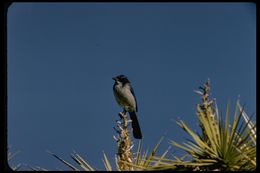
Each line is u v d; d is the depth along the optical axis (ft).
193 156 27.53
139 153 31.86
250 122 27.30
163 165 27.20
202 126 28.78
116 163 31.50
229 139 27.27
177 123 28.04
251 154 26.73
